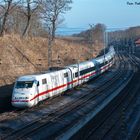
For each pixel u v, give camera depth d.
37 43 75.94
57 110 39.09
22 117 35.25
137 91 53.00
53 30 92.81
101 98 47.31
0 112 37.25
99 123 32.59
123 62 113.12
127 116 36.12
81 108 40.62
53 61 76.12
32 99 38.53
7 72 54.03
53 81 44.53
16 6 73.00
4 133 29.42
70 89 52.28
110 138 28.14
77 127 29.53
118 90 53.25
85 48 112.62
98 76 72.31
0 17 74.94
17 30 94.50
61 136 27.30
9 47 62.78
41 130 30.69
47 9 91.62
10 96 39.69
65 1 93.50
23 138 28.22
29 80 39.44
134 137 28.38
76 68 54.66
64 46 92.50
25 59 63.75
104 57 82.00
